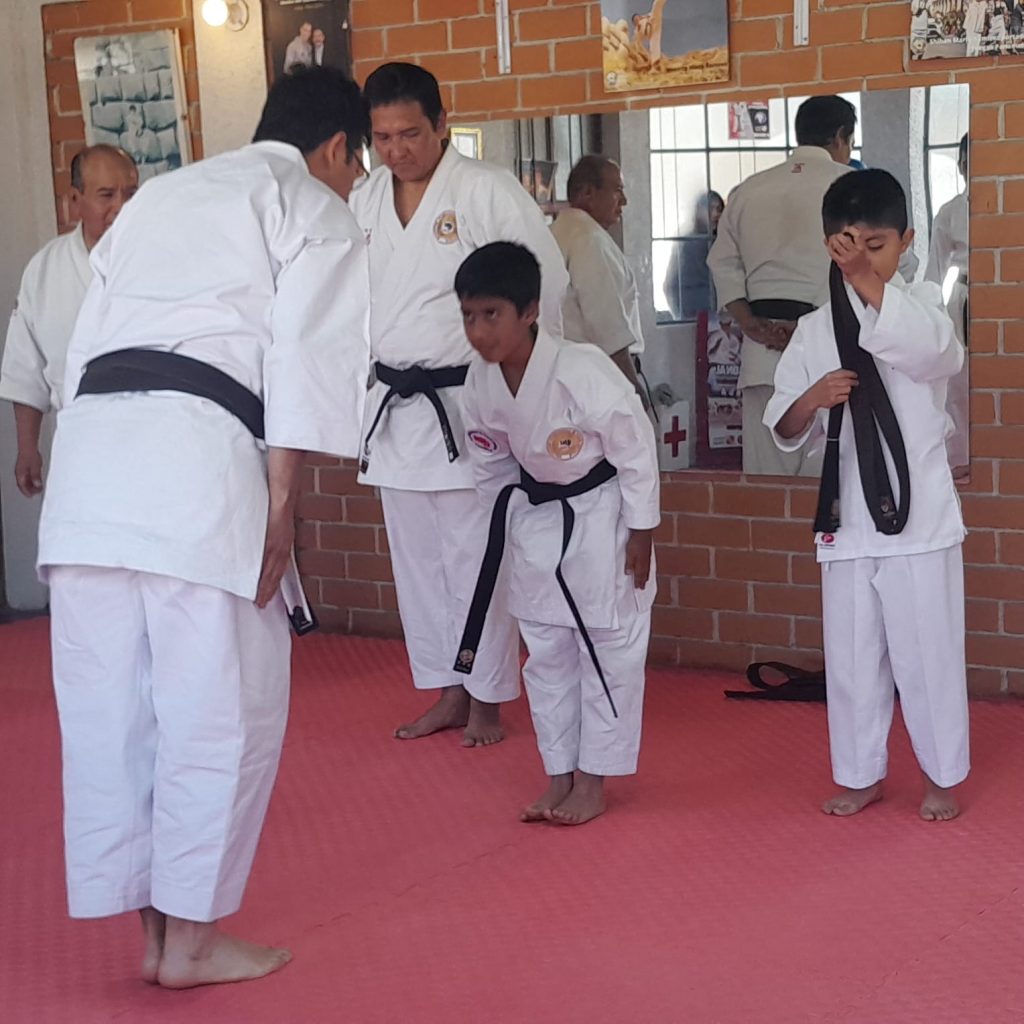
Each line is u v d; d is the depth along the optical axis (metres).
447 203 4.45
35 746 4.75
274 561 2.80
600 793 3.92
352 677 5.49
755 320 5.18
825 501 3.76
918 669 3.74
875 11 4.87
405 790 4.20
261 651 2.83
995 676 4.96
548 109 5.44
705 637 5.42
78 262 5.16
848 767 3.86
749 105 5.10
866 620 3.78
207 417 2.76
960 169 4.81
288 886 3.49
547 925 3.21
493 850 3.69
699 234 5.23
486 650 4.51
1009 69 4.71
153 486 2.72
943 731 3.76
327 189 2.91
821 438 3.97
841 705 3.85
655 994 2.86
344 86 3.06
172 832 2.79
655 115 5.25
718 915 3.24
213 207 2.81
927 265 4.89
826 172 5.00
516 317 3.58
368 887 3.47
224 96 6.04
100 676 2.80
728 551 5.34
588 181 5.38
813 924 3.17
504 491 3.91
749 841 3.70
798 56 5.00
